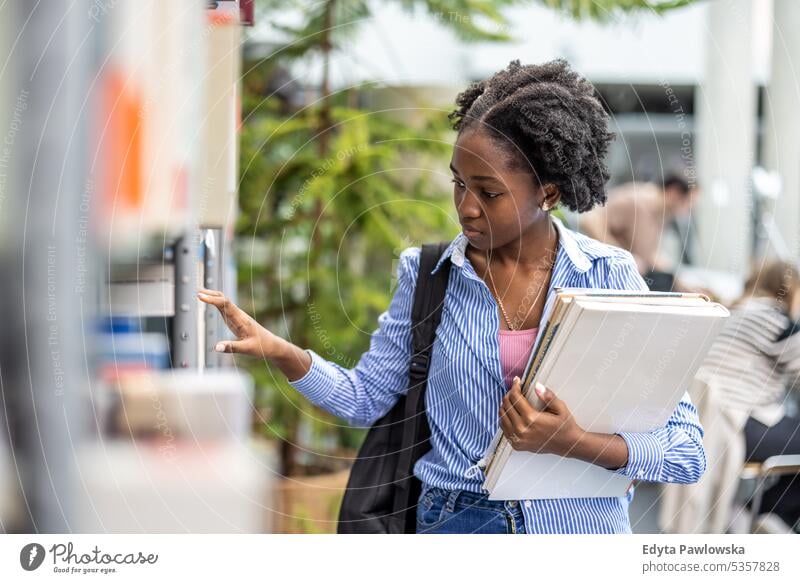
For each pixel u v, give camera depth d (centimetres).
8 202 149
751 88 552
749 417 369
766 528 364
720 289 478
